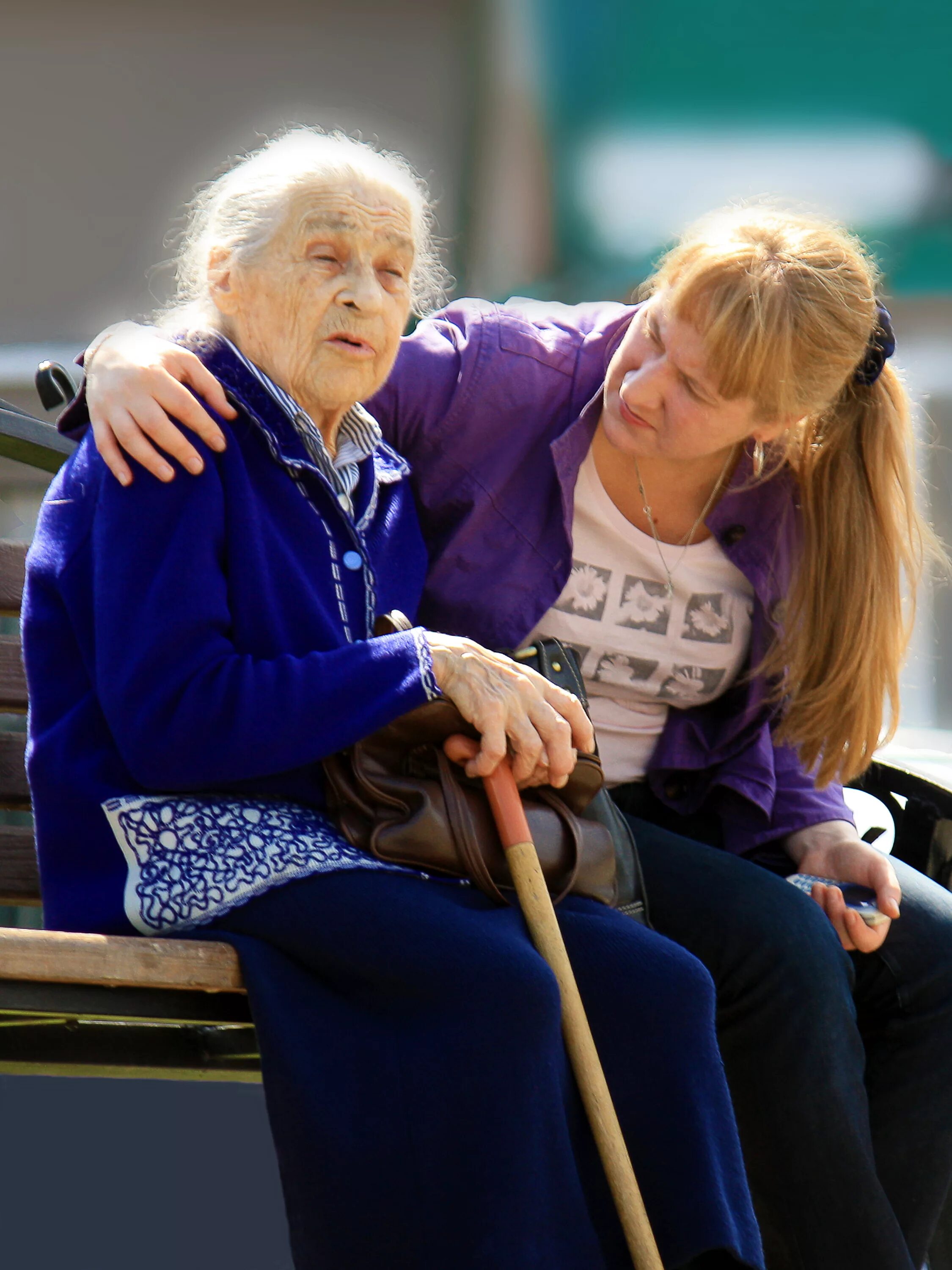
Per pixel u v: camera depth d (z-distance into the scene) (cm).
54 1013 665
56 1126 1339
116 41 2173
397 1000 670
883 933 904
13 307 2169
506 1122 640
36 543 774
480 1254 622
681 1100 696
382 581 821
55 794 721
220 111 2184
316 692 705
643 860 900
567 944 727
